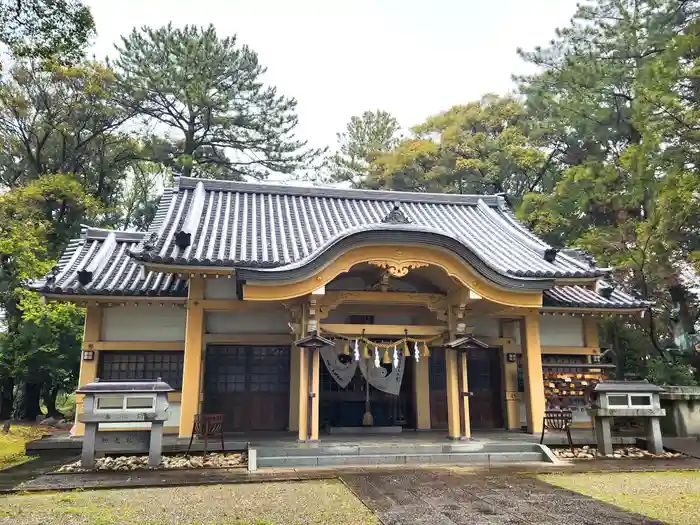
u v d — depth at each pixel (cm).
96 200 2534
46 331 1858
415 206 1691
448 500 698
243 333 1281
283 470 913
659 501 697
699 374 1850
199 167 3197
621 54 2347
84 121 2672
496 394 1431
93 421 914
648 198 2066
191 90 2928
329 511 641
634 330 2283
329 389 1365
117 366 1249
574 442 1163
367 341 1160
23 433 1505
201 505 669
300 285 1056
